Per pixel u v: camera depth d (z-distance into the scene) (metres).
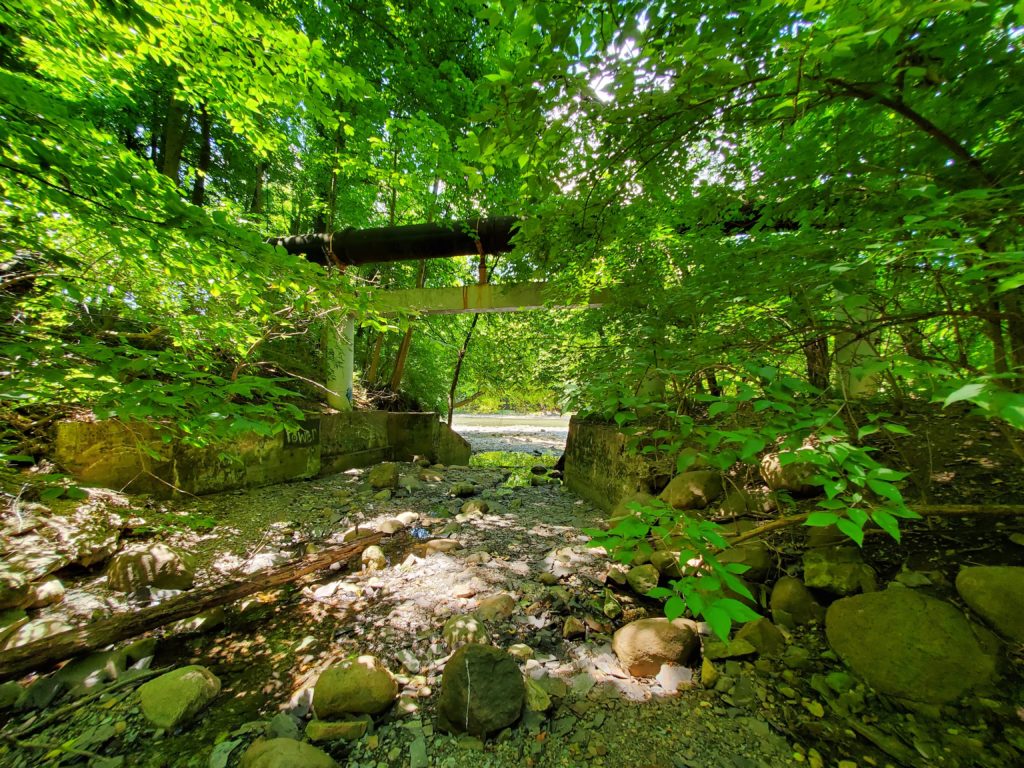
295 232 10.51
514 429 19.41
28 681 2.14
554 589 3.07
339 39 6.02
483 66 6.83
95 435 3.92
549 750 1.75
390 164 6.62
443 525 4.62
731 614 0.92
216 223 1.75
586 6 1.44
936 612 1.81
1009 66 1.39
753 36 1.41
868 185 1.92
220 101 3.92
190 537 3.85
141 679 2.21
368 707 1.95
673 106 1.71
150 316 3.00
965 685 1.63
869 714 1.69
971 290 1.36
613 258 3.87
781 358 1.85
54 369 1.58
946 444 2.92
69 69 3.43
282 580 3.15
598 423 5.75
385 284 9.20
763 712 1.80
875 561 2.32
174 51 3.08
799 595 2.29
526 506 5.37
